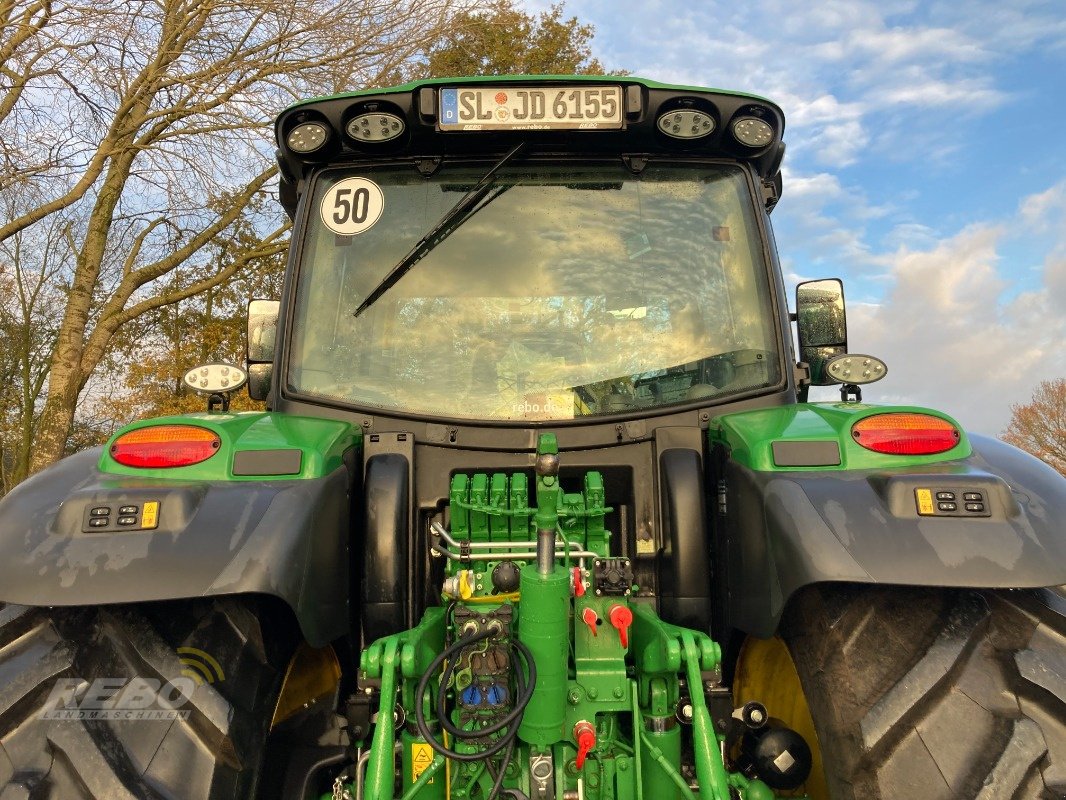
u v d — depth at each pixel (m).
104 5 11.70
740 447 2.17
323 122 2.73
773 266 2.76
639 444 2.51
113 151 12.49
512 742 1.77
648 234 2.75
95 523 1.76
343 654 2.27
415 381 2.61
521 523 2.30
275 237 17.11
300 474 2.01
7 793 1.53
